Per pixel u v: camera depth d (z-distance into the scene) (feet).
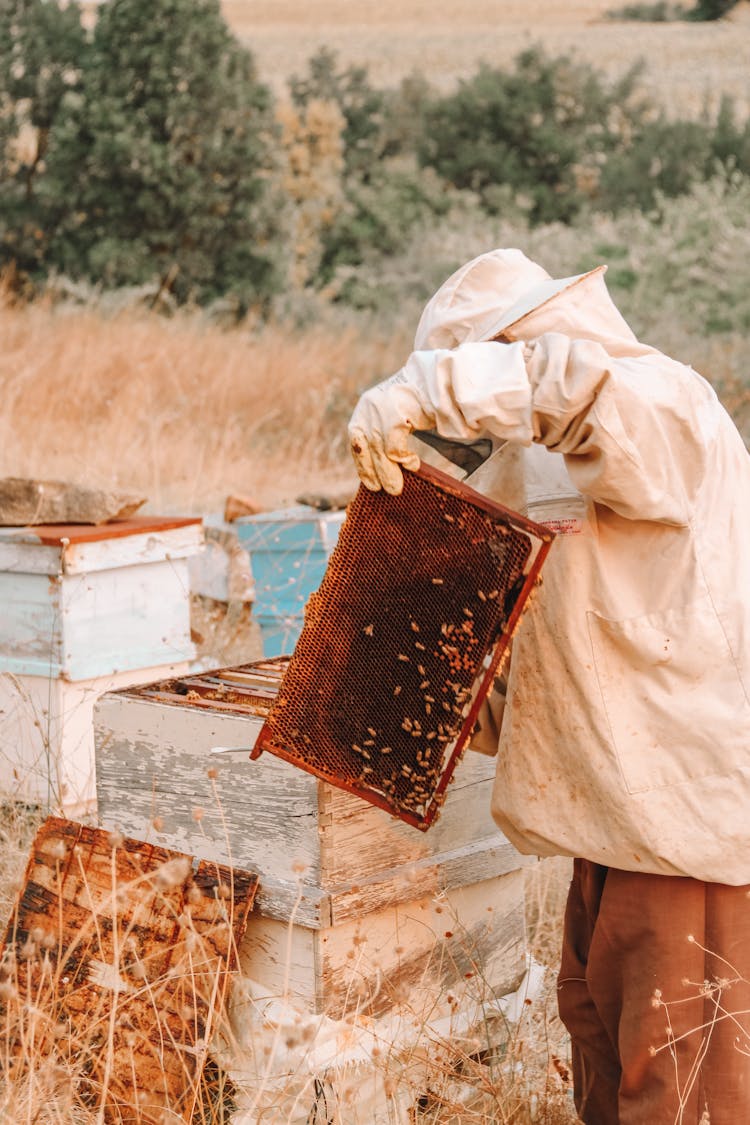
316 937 7.77
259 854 8.10
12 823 11.85
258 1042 7.77
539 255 44.42
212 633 17.06
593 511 7.11
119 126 45.44
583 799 7.25
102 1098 7.38
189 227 45.85
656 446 6.50
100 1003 7.84
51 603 11.96
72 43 46.75
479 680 7.76
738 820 6.92
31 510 12.78
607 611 7.00
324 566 16.38
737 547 7.11
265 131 47.39
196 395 35.78
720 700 6.96
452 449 7.36
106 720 8.94
